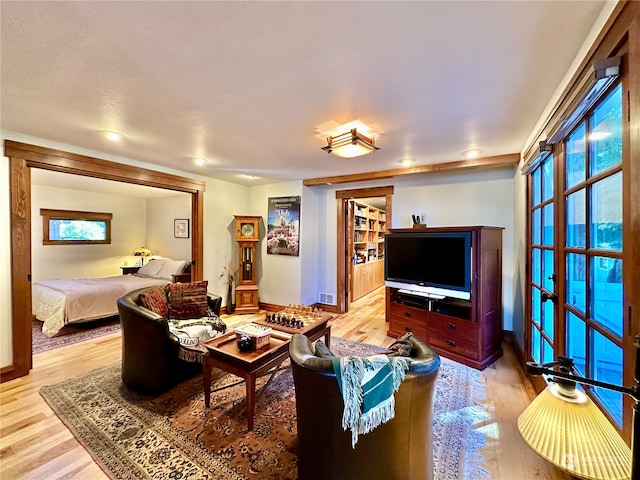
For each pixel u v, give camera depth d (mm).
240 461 1656
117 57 1486
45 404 2203
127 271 6156
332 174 4309
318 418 1333
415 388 1299
